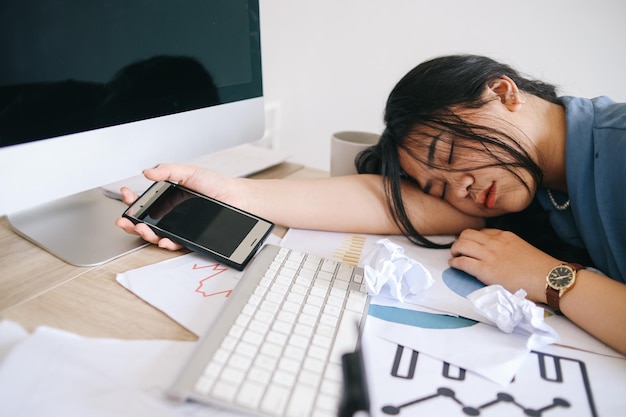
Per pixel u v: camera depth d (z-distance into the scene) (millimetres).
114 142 450
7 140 367
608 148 478
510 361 327
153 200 480
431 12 953
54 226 485
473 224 594
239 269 422
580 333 375
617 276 475
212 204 490
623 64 817
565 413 283
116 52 438
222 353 292
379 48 1037
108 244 455
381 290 415
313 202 549
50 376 262
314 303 367
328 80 1129
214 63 553
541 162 536
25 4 361
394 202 560
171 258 440
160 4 469
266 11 1142
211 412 258
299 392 271
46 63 383
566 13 831
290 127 1233
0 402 243
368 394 281
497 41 908
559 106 562
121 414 246
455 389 295
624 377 322
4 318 328
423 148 521
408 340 343
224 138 589
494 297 369
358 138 738
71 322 329
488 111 511
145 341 309
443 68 531
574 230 560
